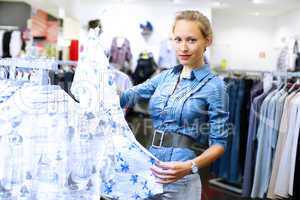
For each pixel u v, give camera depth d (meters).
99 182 1.03
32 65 1.21
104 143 1.04
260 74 3.12
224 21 6.70
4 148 1.00
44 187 1.02
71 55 3.71
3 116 1.01
